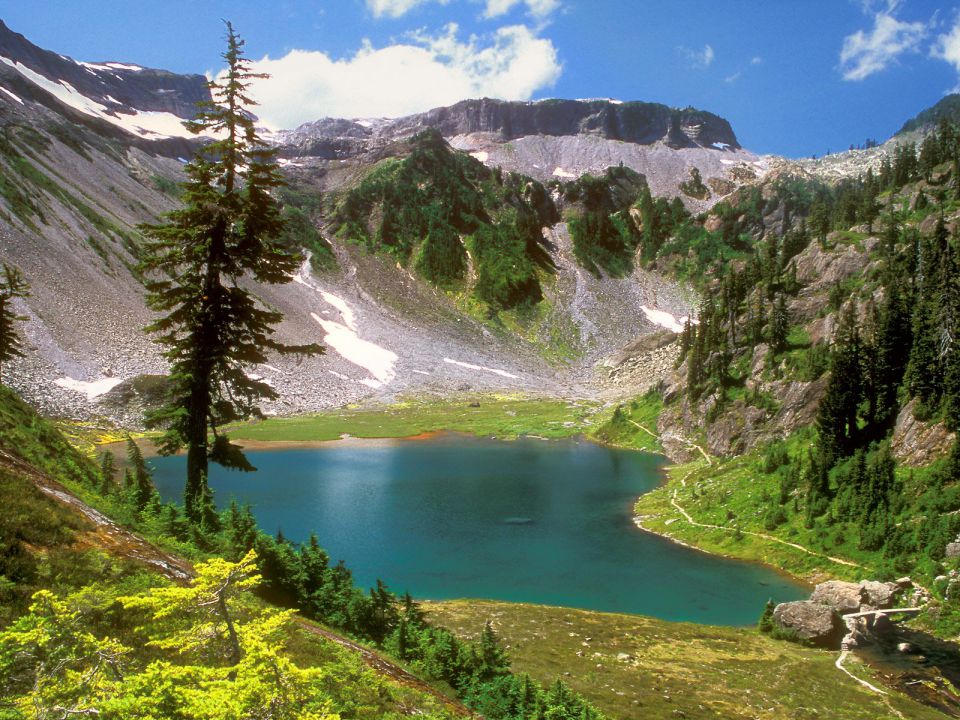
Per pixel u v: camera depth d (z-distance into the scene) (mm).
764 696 31969
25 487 17203
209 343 31688
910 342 66938
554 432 138875
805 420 86438
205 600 11508
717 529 65750
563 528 69125
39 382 117312
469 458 112500
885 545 51719
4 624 10945
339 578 27859
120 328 146250
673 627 42906
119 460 94062
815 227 134000
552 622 42188
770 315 104125
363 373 191125
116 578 14758
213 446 32781
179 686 9188
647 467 103625
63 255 156375
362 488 87688
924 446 58719
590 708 23734
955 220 97438
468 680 23609
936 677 35438
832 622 41375
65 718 8414
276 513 73688
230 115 30359
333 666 15945
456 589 51156
